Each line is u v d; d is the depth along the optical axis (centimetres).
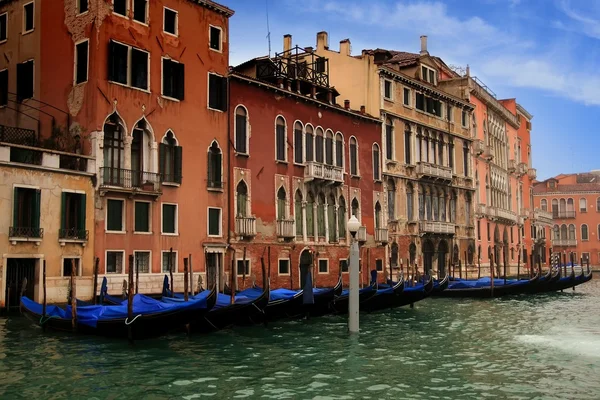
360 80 3547
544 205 7769
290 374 1270
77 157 2134
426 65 3981
